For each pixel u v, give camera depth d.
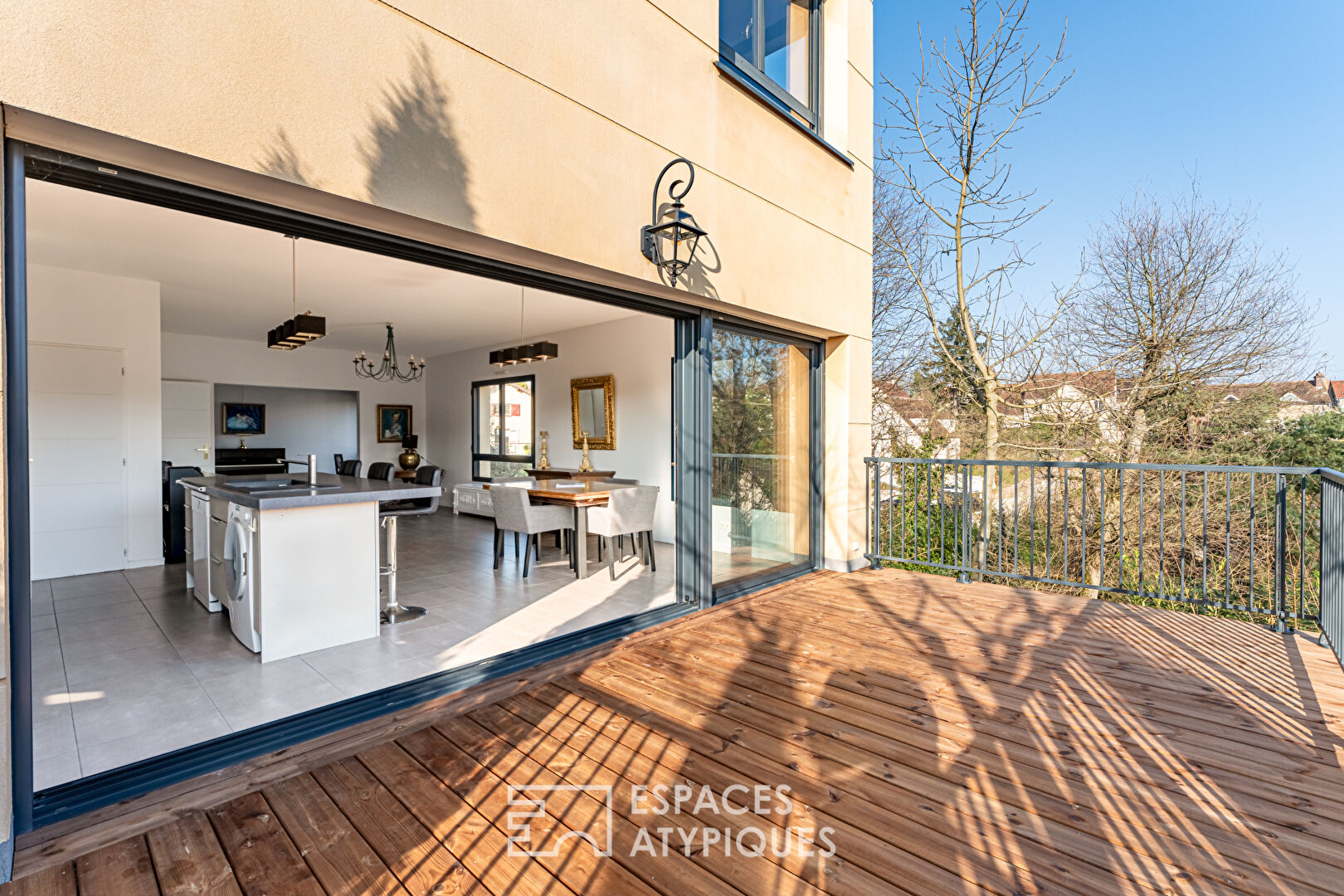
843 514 4.95
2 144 1.46
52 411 4.98
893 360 10.38
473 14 2.32
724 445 4.15
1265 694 2.53
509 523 5.08
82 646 3.26
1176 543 7.37
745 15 4.00
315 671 2.89
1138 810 1.75
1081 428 7.83
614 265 2.91
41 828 1.64
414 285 5.46
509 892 1.44
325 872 1.50
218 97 1.69
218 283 5.40
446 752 2.09
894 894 1.42
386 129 2.05
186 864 1.53
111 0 1.52
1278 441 6.98
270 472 9.97
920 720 2.33
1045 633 3.37
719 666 2.88
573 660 2.95
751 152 3.82
